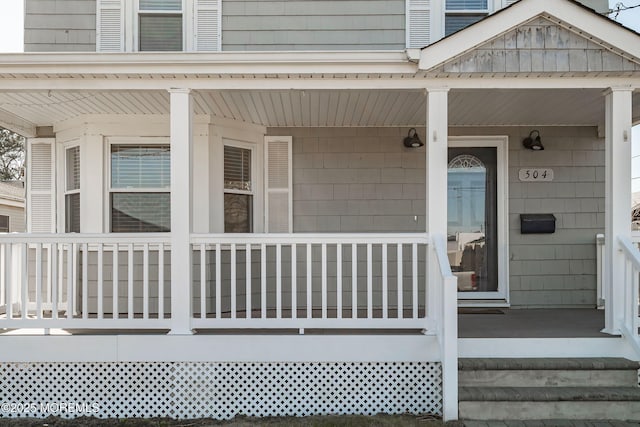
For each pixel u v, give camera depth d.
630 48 4.17
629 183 4.37
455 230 6.48
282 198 6.29
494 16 4.16
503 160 6.37
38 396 4.31
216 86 4.36
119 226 5.86
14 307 5.90
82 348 4.30
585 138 6.33
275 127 6.32
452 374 3.89
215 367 4.32
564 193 6.32
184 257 4.30
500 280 6.36
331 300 6.22
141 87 4.36
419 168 6.31
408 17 5.79
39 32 5.70
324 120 6.04
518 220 6.32
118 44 5.71
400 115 5.79
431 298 4.30
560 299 6.29
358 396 4.30
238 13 5.76
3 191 14.91
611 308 4.43
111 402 4.30
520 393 3.93
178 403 4.29
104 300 5.75
